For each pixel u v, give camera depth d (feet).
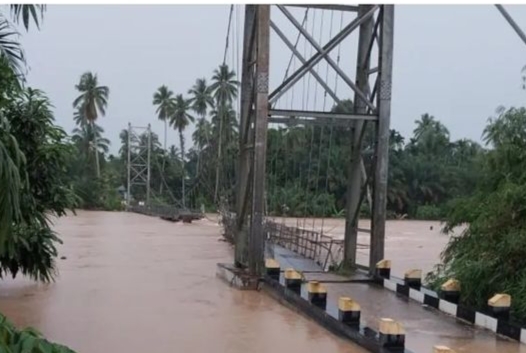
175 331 27.30
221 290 38.52
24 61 20.65
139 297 35.91
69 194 33.76
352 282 39.29
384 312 30.81
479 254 31.76
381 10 41.45
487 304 28.99
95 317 30.17
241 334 26.81
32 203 29.71
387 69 41.04
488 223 31.40
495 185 34.81
